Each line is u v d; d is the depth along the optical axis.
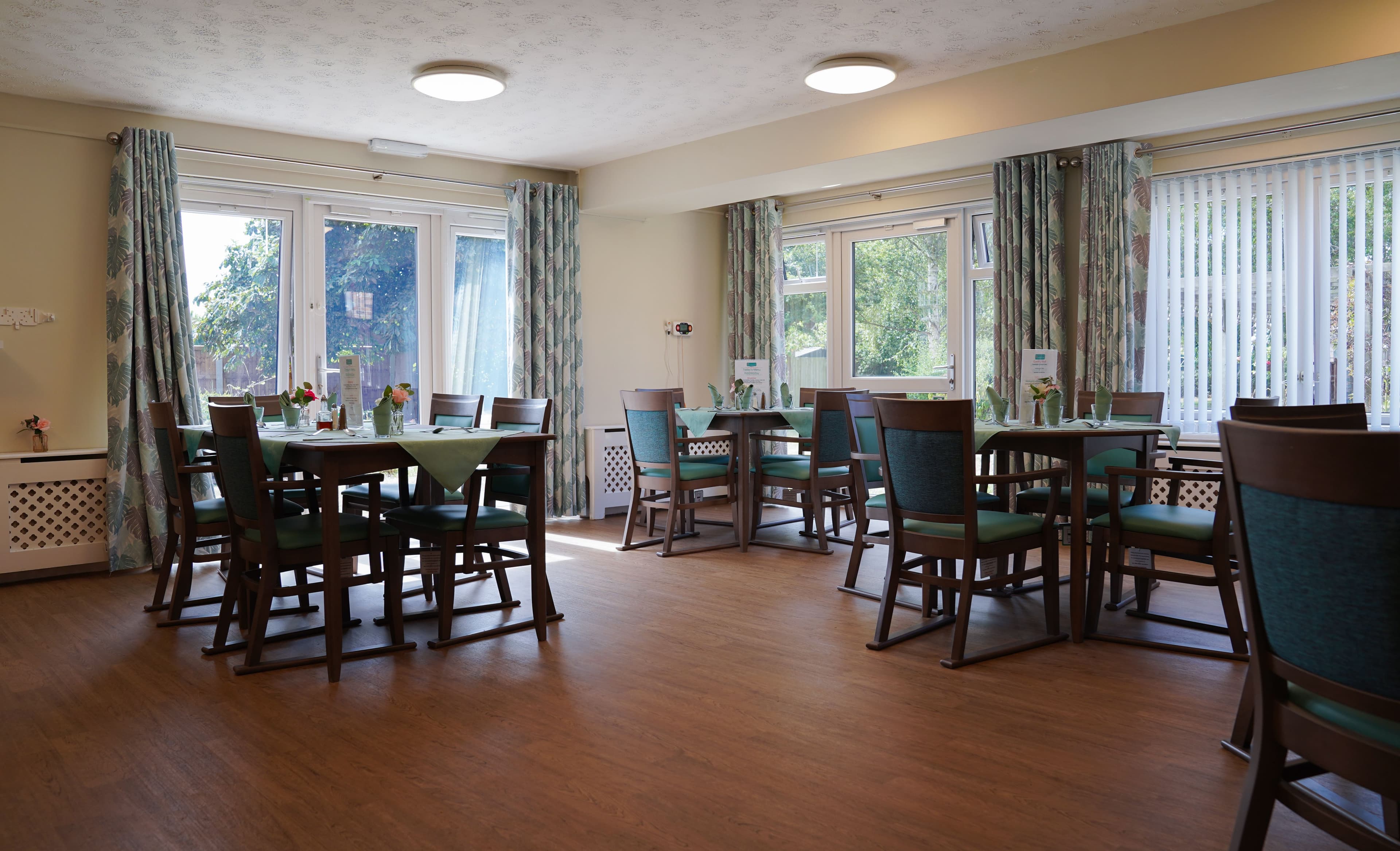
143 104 5.07
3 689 3.02
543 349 6.68
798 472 5.47
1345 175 4.86
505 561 3.58
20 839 2.02
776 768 2.36
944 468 3.18
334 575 3.13
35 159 4.89
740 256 7.65
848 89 4.80
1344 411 3.16
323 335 5.99
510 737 2.58
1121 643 3.48
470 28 4.11
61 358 4.97
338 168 5.93
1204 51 4.07
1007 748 2.47
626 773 2.33
